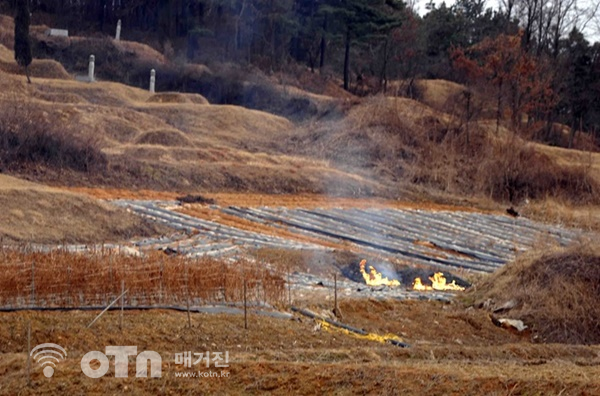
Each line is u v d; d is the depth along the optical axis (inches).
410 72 4217.5
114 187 1786.4
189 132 2532.0
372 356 789.2
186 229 1489.9
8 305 820.6
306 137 2608.3
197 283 924.0
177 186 1900.8
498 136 2787.9
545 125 3686.0
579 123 4005.9
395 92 3393.2
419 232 1806.1
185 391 652.1
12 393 636.1
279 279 1006.4
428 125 2709.2
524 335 1067.9
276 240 1502.2
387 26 3917.3
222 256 1288.1
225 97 3277.6
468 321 1077.1
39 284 842.8
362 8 3855.8
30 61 2711.6
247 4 4168.3
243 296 943.0
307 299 1030.4
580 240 1253.7
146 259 953.5
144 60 3528.5
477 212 2203.5
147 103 2783.0
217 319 856.3
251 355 746.2
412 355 819.4
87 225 1364.4
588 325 1087.0
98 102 2645.2
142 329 794.2
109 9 4365.2
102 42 3590.1
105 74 3385.8
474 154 2618.1
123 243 1333.7
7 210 1291.8
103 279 869.2
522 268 1189.7
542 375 676.7
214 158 2140.7
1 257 895.1
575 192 2566.4
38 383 649.0
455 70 3993.6
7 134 1743.4
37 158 1755.7
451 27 4527.6
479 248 1733.5
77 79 3048.7
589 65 3988.7
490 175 2493.8
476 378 658.8
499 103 3070.9
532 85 3390.7
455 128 2721.5
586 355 928.3
